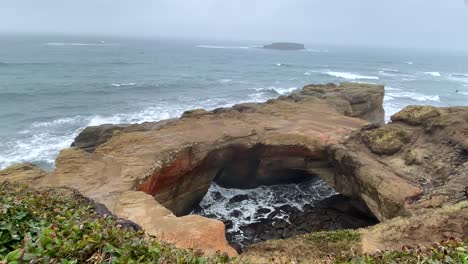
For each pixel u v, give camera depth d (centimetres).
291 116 2480
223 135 2012
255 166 2209
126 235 410
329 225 1836
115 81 6006
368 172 1686
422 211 1358
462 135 1753
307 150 2041
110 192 1392
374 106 3197
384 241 1136
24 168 1567
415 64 14012
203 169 1997
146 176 1577
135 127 2317
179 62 10250
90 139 2359
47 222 430
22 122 3434
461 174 1545
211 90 5734
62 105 4159
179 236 1098
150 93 5191
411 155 1756
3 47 12181
